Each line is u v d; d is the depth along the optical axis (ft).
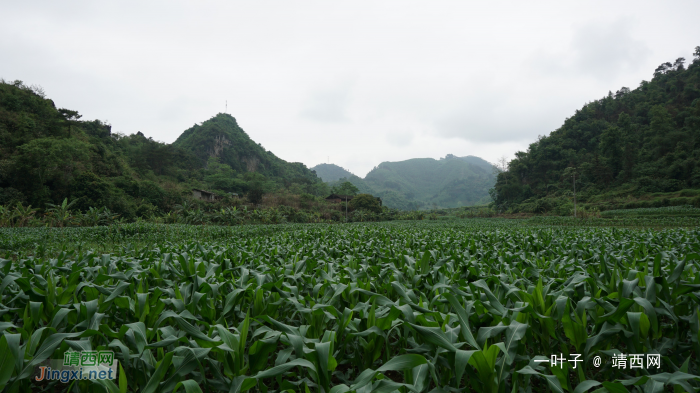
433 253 20.20
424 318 8.28
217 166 405.59
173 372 6.86
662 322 11.46
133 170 242.58
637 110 382.22
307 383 7.45
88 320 8.71
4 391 6.64
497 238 33.81
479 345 7.72
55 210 85.87
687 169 241.96
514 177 370.12
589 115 420.77
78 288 11.03
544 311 9.23
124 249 24.48
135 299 10.64
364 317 9.09
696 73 369.09
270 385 9.32
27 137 149.18
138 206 152.35
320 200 280.31
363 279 14.07
